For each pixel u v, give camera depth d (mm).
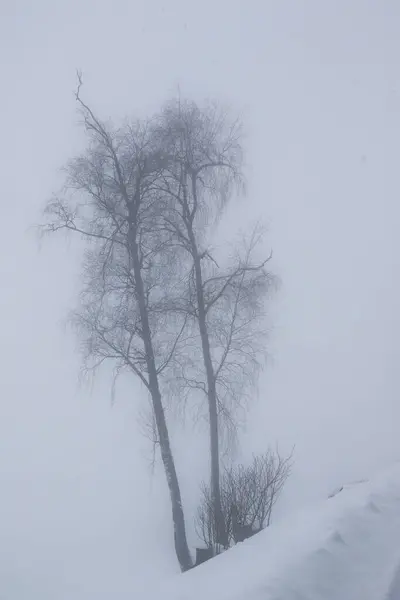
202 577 7266
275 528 8617
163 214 13906
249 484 12344
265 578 5945
